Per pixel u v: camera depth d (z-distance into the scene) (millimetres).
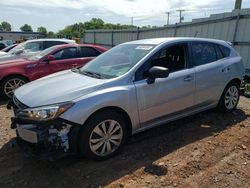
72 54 8109
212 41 5273
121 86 3854
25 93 3855
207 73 4895
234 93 5648
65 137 3406
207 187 3188
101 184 3275
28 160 3824
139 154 3959
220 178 3357
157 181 3309
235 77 5492
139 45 4676
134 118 3996
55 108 3352
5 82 7148
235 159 3809
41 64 7578
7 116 5750
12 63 7402
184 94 4555
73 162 3742
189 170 3537
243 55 10359
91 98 3551
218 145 4234
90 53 8445
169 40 4613
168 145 4238
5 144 4324
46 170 3578
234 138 4496
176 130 4812
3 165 3717
